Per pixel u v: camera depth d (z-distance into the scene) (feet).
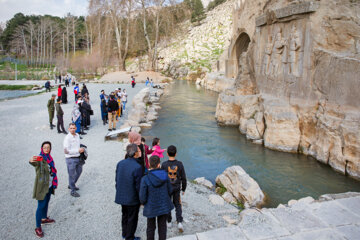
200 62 191.31
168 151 17.85
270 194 27.30
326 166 33.83
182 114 67.51
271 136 40.86
